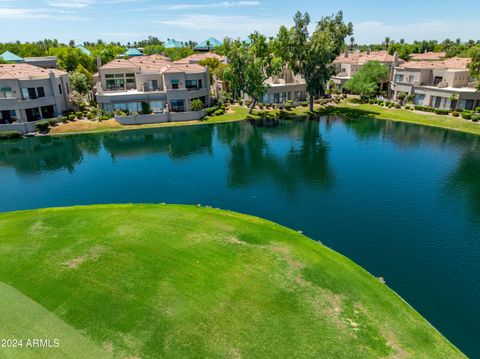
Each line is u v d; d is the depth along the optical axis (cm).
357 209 3400
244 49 7131
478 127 6156
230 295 2059
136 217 3041
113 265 2316
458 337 1922
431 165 4619
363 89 8350
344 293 2109
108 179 4250
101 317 1886
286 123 7000
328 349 1712
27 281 2158
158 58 10756
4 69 6750
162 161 4919
